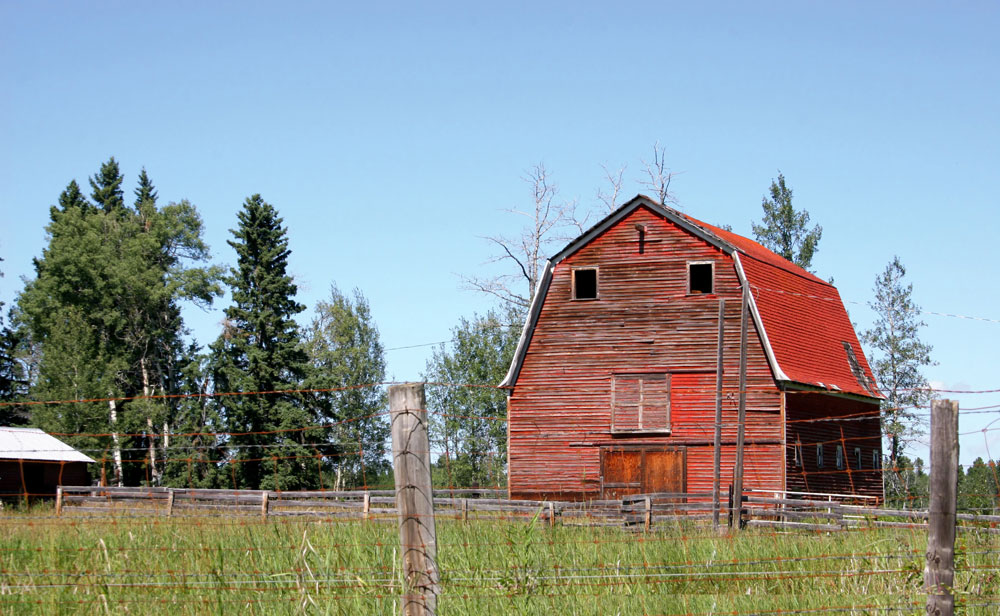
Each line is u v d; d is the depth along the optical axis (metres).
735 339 35.03
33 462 50.47
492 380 66.12
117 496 27.05
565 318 36.56
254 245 61.25
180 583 10.47
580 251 36.97
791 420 34.66
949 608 8.99
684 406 34.97
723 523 24.89
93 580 10.55
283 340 59.62
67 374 61.09
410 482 8.03
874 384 43.34
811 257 63.31
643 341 35.72
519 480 35.78
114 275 66.62
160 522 16.53
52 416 59.38
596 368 35.94
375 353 72.56
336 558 11.31
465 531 14.83
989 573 11.08
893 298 59.06
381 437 69.38
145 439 63.69
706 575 12.07
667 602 10.66
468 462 64.75
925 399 57.00
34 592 10.12
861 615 10.25
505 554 11.41
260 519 17.95
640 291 36.09
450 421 65.31
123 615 9.43
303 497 27.69
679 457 34.66
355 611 9.31
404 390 8.11
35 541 13.35
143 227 73.06
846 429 39.81
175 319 70.25
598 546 14.04
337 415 59.44
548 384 36.22
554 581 11.18
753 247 43.28
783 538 16.09
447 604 9.66
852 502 36.47
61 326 62.22
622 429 35.28
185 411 62.34
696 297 35.59
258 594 10.06
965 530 14.70
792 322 37.97
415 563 8.00
